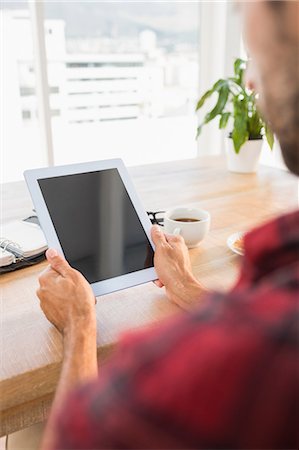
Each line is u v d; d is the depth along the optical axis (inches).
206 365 10.5
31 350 28.1
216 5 118.9
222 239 45.6
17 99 105.1
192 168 74.0
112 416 10.8
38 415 27.8
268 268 13.6
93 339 27.0
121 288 33.8
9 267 38.9
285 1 12.6
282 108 13.6
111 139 120.7
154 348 11.4
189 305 31.9
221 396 10.3
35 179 34.0
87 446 11.0
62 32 105.3
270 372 10.3
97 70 112.8
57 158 114.2
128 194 37.4
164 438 10.3
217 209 54.2
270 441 10.2
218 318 11.4
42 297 29.0
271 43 13.1
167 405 10.4
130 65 117.0
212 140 131.3
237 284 15.3
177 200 57.1
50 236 32.9
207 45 124.6
